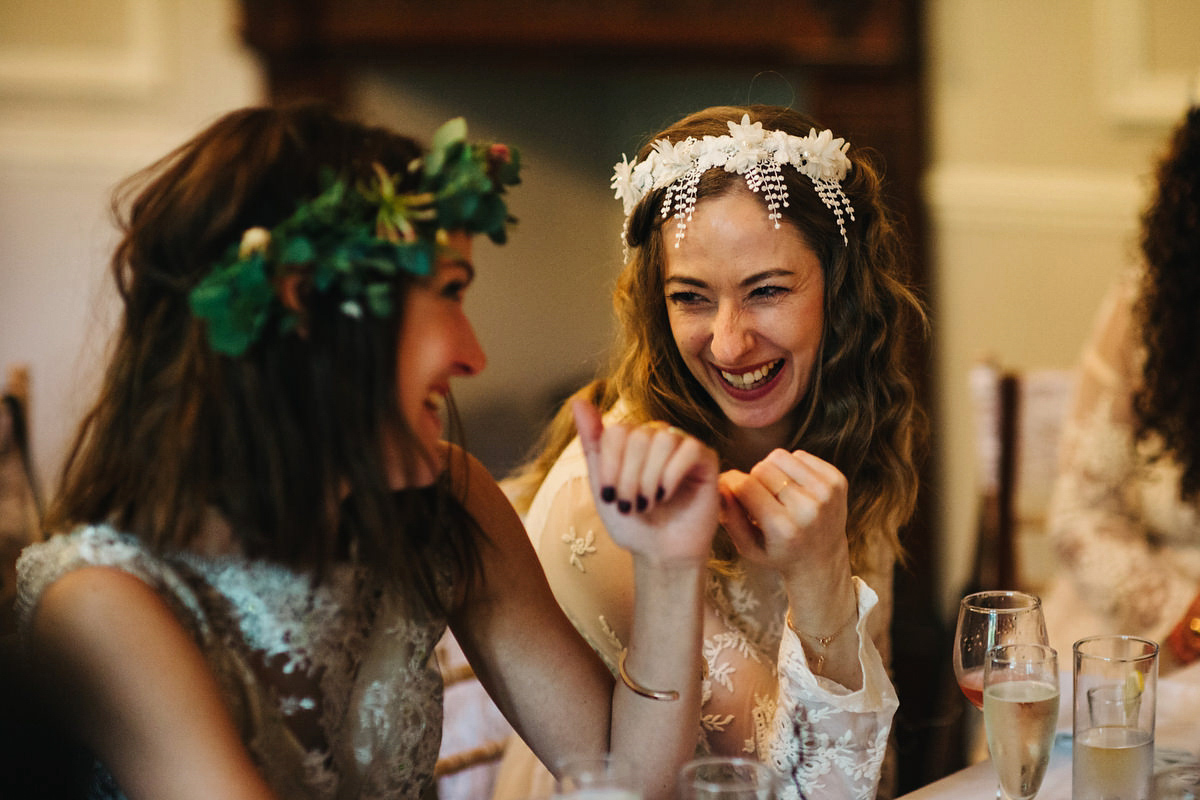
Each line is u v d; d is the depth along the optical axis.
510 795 1.75
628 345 1.65
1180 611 2.24
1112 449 2.40
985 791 1.34
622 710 1.30
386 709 1.29
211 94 4.57
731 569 1.58
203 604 1.16
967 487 4.26
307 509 1.10
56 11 4.59
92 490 1.12
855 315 1.58
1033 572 4.00
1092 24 4.00
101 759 1.08
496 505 1.43
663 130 1.65
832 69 4.14
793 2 4.14
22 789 0.87
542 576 1.43
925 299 3.84
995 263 4.20
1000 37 4.09
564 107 5.79
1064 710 1.51
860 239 1.60
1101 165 4.07
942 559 4.27
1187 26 3.93
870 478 1.67
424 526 1.30
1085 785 1.21
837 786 1.36
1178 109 3.94
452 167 1.11
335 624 1.21
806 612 1.37
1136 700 1.20
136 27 4.57
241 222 1.07
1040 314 4.18
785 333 1.51
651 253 1.58
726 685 1.52
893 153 4.15
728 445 1.65
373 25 4.37
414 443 1.12
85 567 1.09
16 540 2.13
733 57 4.25
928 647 4.01
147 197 1.11
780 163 1.51
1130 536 2.37
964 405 4.25
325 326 1.07
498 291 5.48
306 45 4.39
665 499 1.18
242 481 1.08
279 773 1.19
